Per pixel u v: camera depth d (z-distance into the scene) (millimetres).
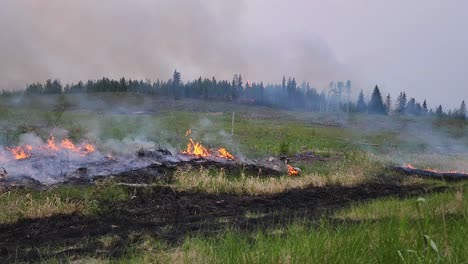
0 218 7359
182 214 8633
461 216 5344
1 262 5426
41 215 7766
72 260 5473
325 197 11000
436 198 8844
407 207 7617
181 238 6500
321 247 4004
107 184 9781
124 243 6316
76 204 8320
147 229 7254
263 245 4500
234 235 5781
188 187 10914
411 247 3658
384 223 5414
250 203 9922
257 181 11938
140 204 9250
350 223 6895
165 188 10523
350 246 3996
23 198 8320
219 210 9133
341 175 13836
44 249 6020
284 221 7805
